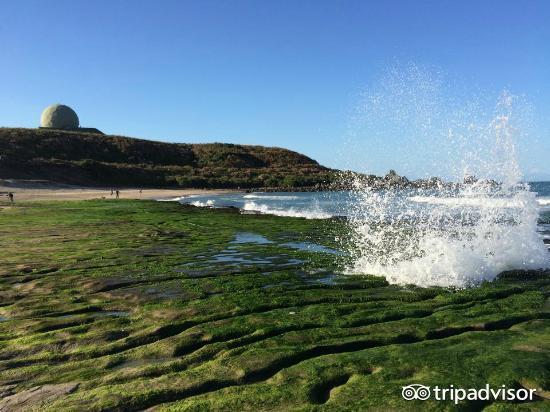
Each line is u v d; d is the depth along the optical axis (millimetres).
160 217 27203
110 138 107125
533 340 6156
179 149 116188
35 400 5078
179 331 7242
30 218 26094
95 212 30109
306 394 4848
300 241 17156
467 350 5840
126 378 5543
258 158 122562
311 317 7531
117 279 10812
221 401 4770
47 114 122875
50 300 9219
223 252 14641
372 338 6441
